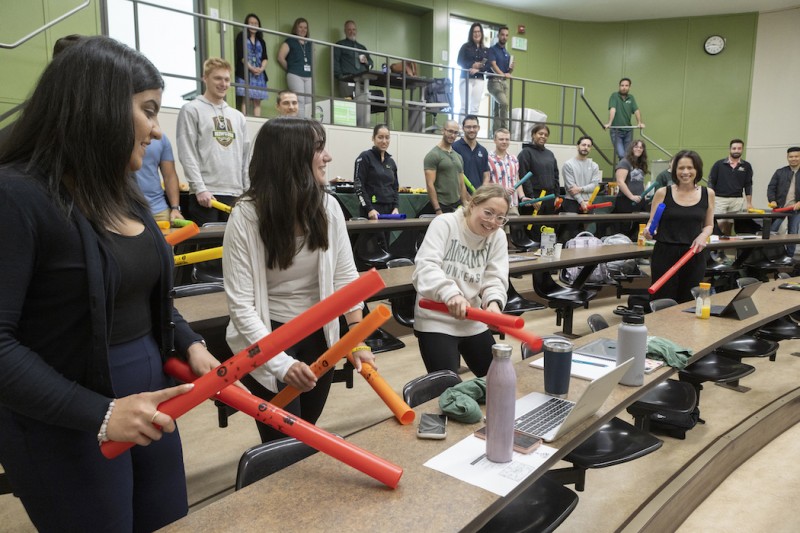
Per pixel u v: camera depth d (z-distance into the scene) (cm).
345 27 923
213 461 245
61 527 98
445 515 96
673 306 287
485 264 228
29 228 85
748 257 605
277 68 841
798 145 1087
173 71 641
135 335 106
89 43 91
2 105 588
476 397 146
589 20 1189
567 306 425
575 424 134
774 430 281
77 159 90
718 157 1153
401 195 669
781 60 1089
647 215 620
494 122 903
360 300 97
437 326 222
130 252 100
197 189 375
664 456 257
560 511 144
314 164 160
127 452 106
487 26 1110
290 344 99
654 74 1180
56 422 86
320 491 104
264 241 159
